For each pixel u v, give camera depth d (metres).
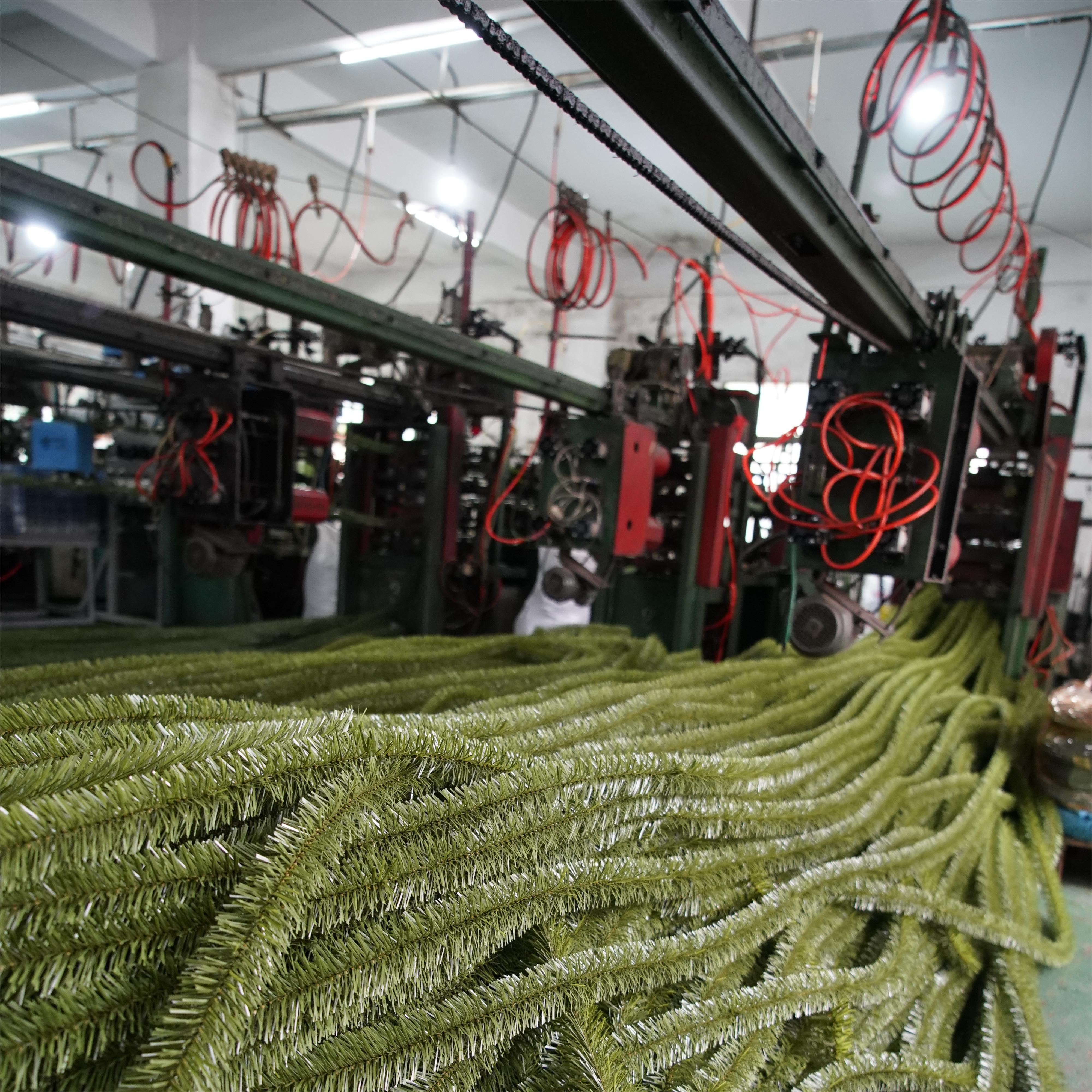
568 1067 0.77
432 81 5.40
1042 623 4.08
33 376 3.87
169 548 4.32
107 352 4.77
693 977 1.06
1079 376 3.81
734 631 3.84
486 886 0.83
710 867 1.16
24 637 3.28
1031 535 3.47
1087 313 6.61
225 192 4.32
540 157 6.38
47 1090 0.58
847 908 1.43
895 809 1.81
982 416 3.01
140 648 3.23
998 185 5.82
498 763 0.94
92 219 1.84
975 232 2.60
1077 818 2.24
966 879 1.78
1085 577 6.34
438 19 4.24
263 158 6.92
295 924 0.64
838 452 2.13
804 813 1.45
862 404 2.06
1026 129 5.09
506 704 1.75
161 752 0.68
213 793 0.66
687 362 3.47
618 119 5.40
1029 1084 1.20
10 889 0.53
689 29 0.97
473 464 4.51
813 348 7.75
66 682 1.77
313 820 0.69
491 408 4.30
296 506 3.66
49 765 0.63
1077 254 6.57
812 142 1.30
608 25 0.90
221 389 3.08
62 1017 0.55
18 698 1.61
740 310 8.12
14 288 2.47
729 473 3.41
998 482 3.57
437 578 4.16
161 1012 0.59
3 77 5.56
